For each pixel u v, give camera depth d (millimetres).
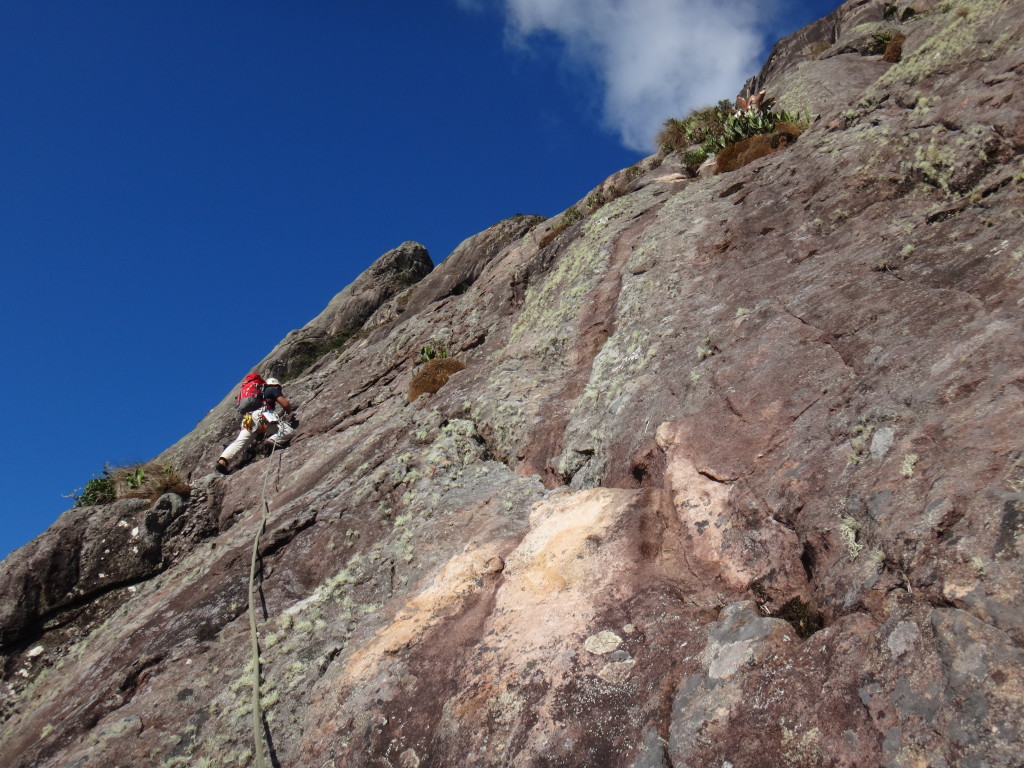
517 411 8945
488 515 7328
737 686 4188
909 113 9086
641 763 4090
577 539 6047
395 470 8727
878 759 3504
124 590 9898
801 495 5121
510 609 5676
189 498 11102
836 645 4074
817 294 7090
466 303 16281
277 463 12000
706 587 5152
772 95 17422
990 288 5777
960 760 3285
